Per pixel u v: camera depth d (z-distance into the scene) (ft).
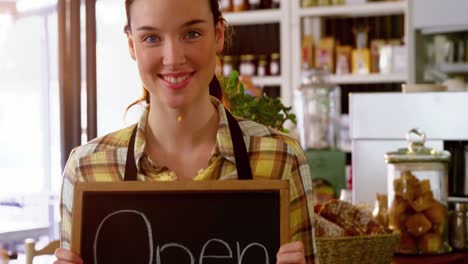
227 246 3.97
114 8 14.51
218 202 4.00
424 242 7.85
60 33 13.47
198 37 3.90
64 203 4.36
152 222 4.01
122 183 4.00
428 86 10.56
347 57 19.34
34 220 14.48
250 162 4.19
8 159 14.79
